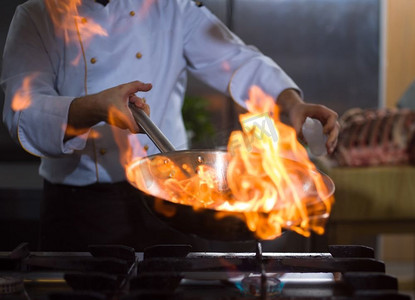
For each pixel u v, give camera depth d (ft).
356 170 7.49
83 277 2.86
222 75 5.13
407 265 10.74
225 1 9.70
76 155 4.80
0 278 2.98
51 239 5.01
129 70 4.82
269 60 5.10
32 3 4.67
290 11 9.97
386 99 10.36
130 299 2.64
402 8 10.11
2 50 8.49
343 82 10.27
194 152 3.63
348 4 10.05
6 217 6.73
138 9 4.88
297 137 4.49
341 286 3.02
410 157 7.73
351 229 7.52
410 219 7.54
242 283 2.98
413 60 10.23
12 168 8.24
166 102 4.98
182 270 3.14
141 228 4.92
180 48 5.04
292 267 3.22
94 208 4.87
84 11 4.72
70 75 4.75
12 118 4.22
